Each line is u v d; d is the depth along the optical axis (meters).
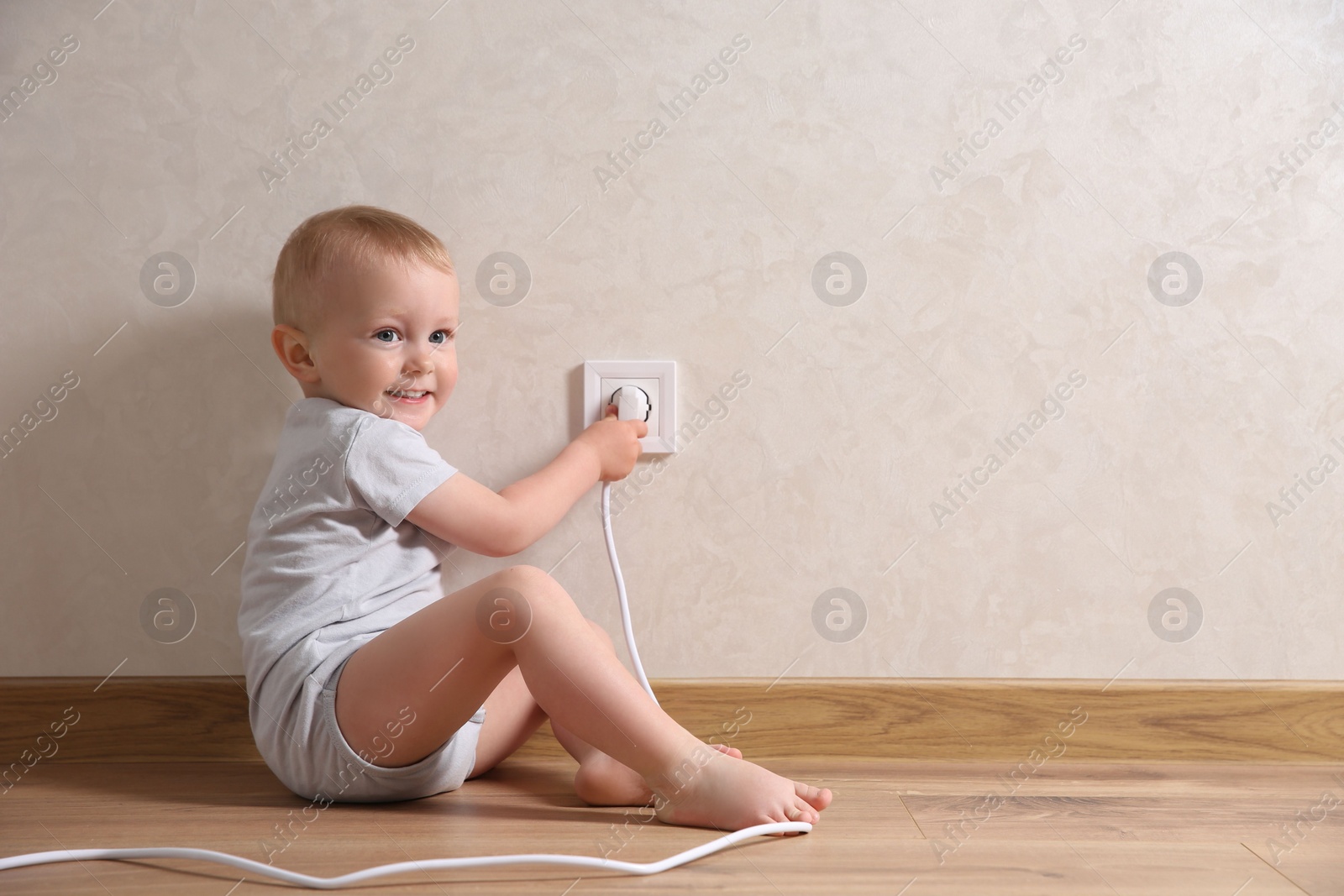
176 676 1.04
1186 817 0.84
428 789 0.88
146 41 1.01
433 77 1.02
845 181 1.03
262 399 1.03
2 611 1.03
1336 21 1.03
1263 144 1.03
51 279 1.02
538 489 0.94
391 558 0.92
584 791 0.86
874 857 0.73
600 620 1.04
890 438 1.04
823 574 1.04
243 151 1.02
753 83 1.02
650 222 1.03
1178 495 1.04
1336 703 1.04
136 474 1.03
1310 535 1.04
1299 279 1.03
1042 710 1.04
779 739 1.04
